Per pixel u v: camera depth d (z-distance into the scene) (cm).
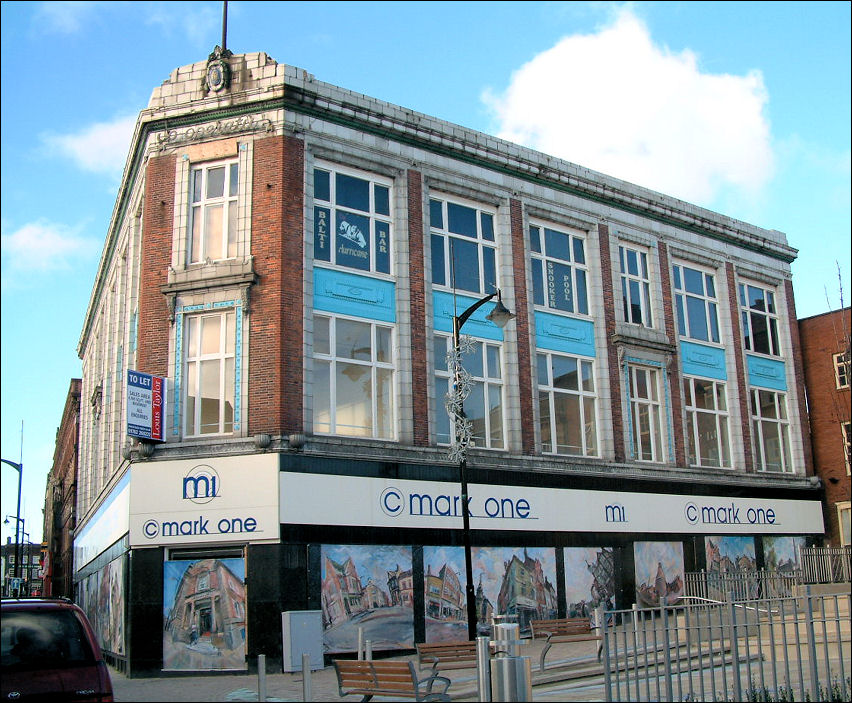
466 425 2097
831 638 1809
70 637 1211
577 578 2561
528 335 2634
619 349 2853
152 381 2152
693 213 3191
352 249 2355
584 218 2883
